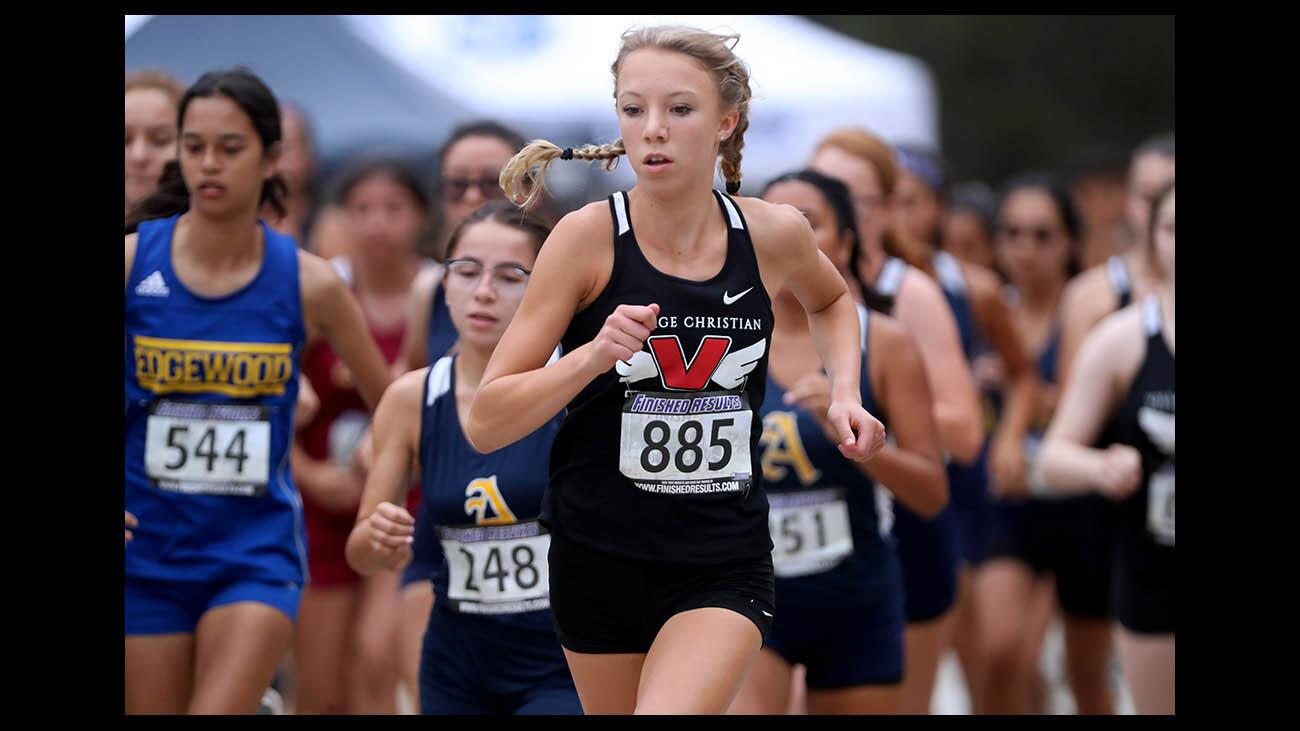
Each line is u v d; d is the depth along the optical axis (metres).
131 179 19.64
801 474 17.47
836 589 17.52
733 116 12.31
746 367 12.43
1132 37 78.19
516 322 12.22
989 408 28.98
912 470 17.23
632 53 11.98
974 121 79.25
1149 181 25.52
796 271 13.00
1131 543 19.64
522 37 43.34
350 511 23.36
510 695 15.99
